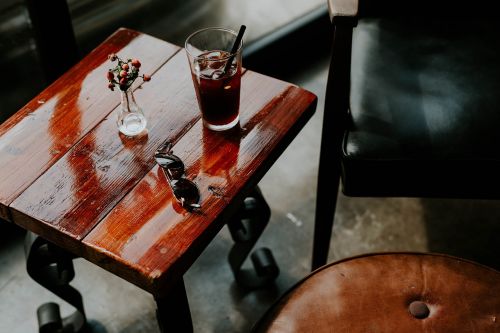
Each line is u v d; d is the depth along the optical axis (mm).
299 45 2205
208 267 1648
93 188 1101
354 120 1332
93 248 1031
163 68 1292
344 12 1212
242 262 1526
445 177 1304
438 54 1447
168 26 1919
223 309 1575
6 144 1162
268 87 1265
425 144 1287
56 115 1207
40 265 1327
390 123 1319
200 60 1121
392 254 1185
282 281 1628
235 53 1110
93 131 1182
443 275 1149
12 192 1097
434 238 1715
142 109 1216
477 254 1680
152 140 1170
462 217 1757
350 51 1254
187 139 1173
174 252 1022
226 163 1138
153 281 1000
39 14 1545
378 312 1104
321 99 2066
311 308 1110
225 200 1088
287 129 1196
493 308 1105
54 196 1093
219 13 2006
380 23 1529
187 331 1166
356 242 1708
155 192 1098
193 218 1064
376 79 1400
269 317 1110
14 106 1775
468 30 1501
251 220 1467
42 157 1144
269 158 1163
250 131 1189
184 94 1246
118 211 1072
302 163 1892
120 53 1320
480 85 1379
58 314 1490
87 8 1778
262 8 2084
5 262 1655
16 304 1579
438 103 1347
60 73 1674
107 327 1547
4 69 1743
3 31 1695
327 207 1465
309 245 1704
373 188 1336
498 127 1304
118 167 1130
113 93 1244
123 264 1014
